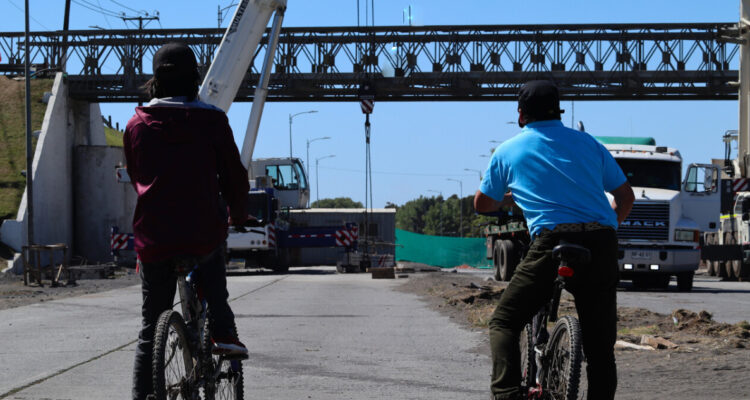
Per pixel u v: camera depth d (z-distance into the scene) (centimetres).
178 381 466
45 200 4403
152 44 4725
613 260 491
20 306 1758
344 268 3884
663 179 2378
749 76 3838
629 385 745
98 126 5284
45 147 4453
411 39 4572
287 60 4569
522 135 519
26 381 796
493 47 4588
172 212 475
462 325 1301
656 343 973
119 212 4806
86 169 4778
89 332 1223
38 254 2677
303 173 5091
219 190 506
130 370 865
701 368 813
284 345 1059
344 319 1402
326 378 818
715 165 2411
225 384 538
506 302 507
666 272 2312
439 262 5500
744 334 1053
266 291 2200
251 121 2594
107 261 4747
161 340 441
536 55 4572
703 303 1786
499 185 522
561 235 489
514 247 2612
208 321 504
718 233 3344
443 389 761
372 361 926
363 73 4519
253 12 2522
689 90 4444
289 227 4106
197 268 497
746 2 3859
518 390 498
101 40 4762
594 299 497
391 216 5425
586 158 506
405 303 1750
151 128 482
